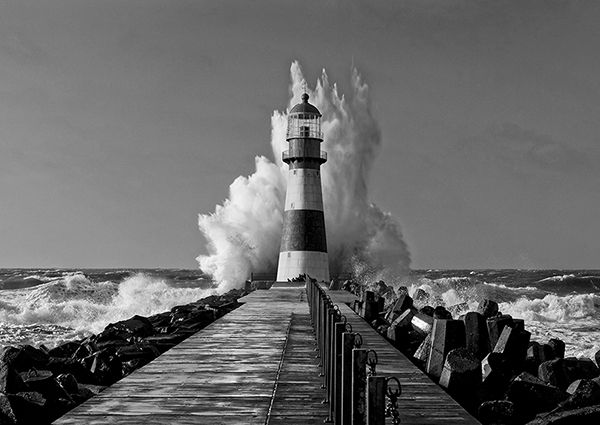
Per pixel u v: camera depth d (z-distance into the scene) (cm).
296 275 3403
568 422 748
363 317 1672
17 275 9100
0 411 686
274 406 711
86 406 707
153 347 1273
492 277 9131
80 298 4500
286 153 3534
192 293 4738
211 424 638
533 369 1076
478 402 860
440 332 991
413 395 757
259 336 1286
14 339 2483
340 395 602
